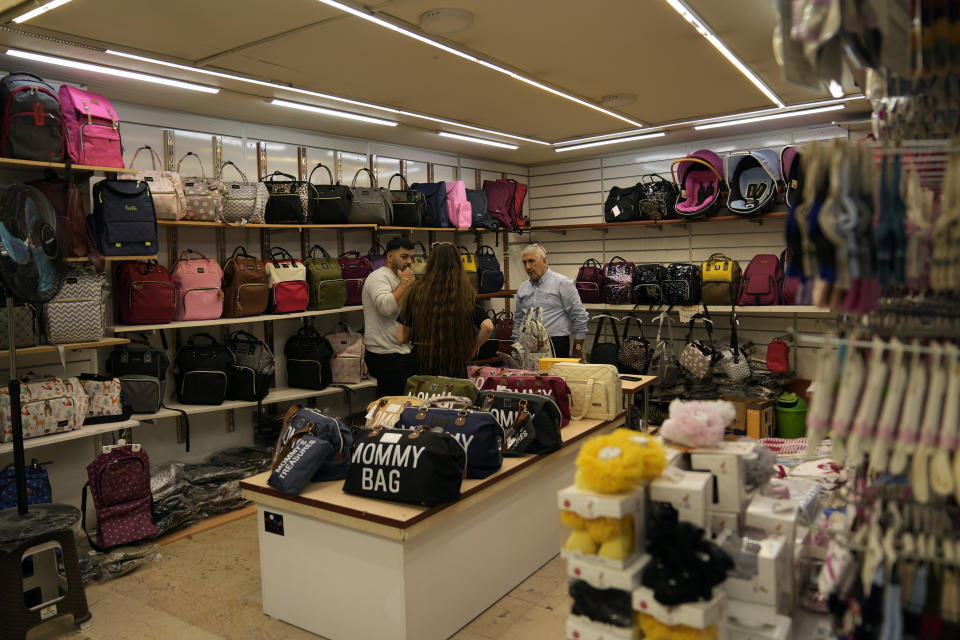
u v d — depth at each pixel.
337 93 4.39
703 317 5.86
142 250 3.92
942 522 1.42
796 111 5.22
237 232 5.00
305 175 5.46
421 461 2.47
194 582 3.29
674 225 6.66
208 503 4.16
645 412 4.93
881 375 1.36
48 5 2.80
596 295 6.49
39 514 2.86
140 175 4.07
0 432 3.30
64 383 3.57
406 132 5.67
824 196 1.32
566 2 2.97
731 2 3.02
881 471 1.44
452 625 2.69
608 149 6.83
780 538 1.74
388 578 2.45
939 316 1.47
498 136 5.99
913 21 1.41
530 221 7.80
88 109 3.67
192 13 2.94
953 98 1.54
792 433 5.46
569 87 4.44
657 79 4.29
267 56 3.58
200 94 4.22
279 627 2.82
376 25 3.14
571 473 3.58
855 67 1.91
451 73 3.99
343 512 2.51
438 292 3.48
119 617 2.95
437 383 3.27
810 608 1.87
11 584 2.68
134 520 3.62
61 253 2.96
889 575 1.37
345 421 5.71
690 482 1.69
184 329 4.71
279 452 2.83
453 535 2.67
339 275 5.15
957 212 1.29
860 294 1.33
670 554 1.58
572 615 1.68
